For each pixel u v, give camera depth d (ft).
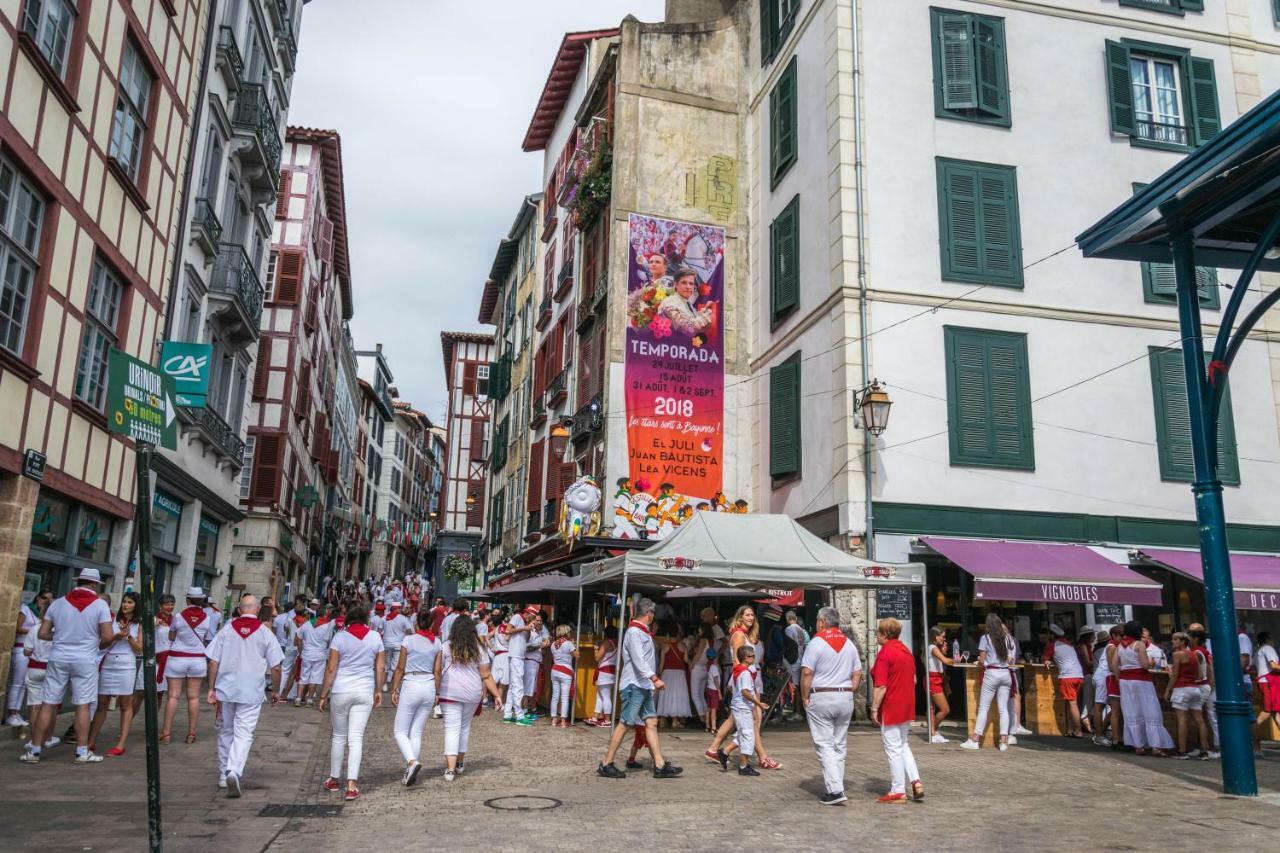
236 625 26.18
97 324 43.47
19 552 35.83
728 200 67.62
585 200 75.61
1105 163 56.03
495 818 22.77
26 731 35.37
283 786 26.94
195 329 60.39
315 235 116.47
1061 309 53.36
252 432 100.68
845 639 26.73
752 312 65.36
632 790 27.37
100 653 30.30
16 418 35.40
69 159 38.86
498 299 140.97
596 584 50.49
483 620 60.75
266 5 72.95
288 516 107.14
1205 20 59.62
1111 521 51.01
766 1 67.05
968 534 49.29
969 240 53.26
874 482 49.14
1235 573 46.98
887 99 54.19
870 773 31.78
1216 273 55.88
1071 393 52.42
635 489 60.95
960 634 50.19
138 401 17.13
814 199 56.39
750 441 63.67
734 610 61.05
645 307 63.93
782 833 21.76
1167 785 30.04
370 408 219.20
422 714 28.14
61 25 38.22
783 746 38.86
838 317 51.70
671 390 63.10
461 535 197.47
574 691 47.21
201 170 58.39
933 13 55.83
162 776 27.73
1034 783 30.09
